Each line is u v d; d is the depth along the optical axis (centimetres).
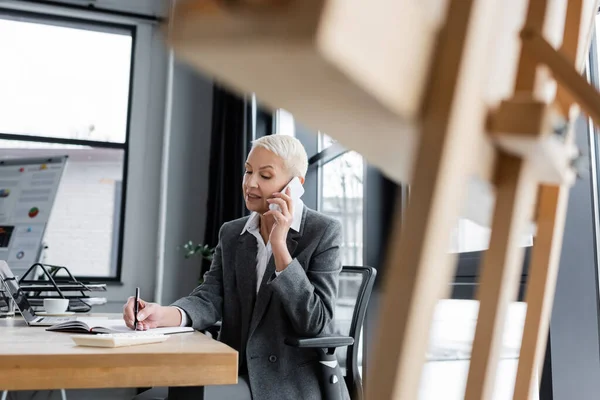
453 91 30
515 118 35
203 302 167
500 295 41
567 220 158
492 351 41
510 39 39
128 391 362
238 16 25
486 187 41
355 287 223
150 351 93
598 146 160
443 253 31
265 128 358
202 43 25
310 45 24
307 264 155
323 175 328
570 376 153
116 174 420
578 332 155
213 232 381
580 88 39
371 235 249
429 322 31
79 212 413
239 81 28
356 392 168
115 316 192
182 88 423
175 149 416
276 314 152
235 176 366
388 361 30
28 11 413
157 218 407
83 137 417
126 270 398
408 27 29
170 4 26
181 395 108
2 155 407
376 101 28
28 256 298
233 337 162
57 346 99
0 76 411
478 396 42
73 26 423
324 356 150
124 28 426
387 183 251
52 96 417
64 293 241
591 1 55
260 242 163
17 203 311
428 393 216
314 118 32
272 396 143
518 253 42
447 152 30
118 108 425
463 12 31
